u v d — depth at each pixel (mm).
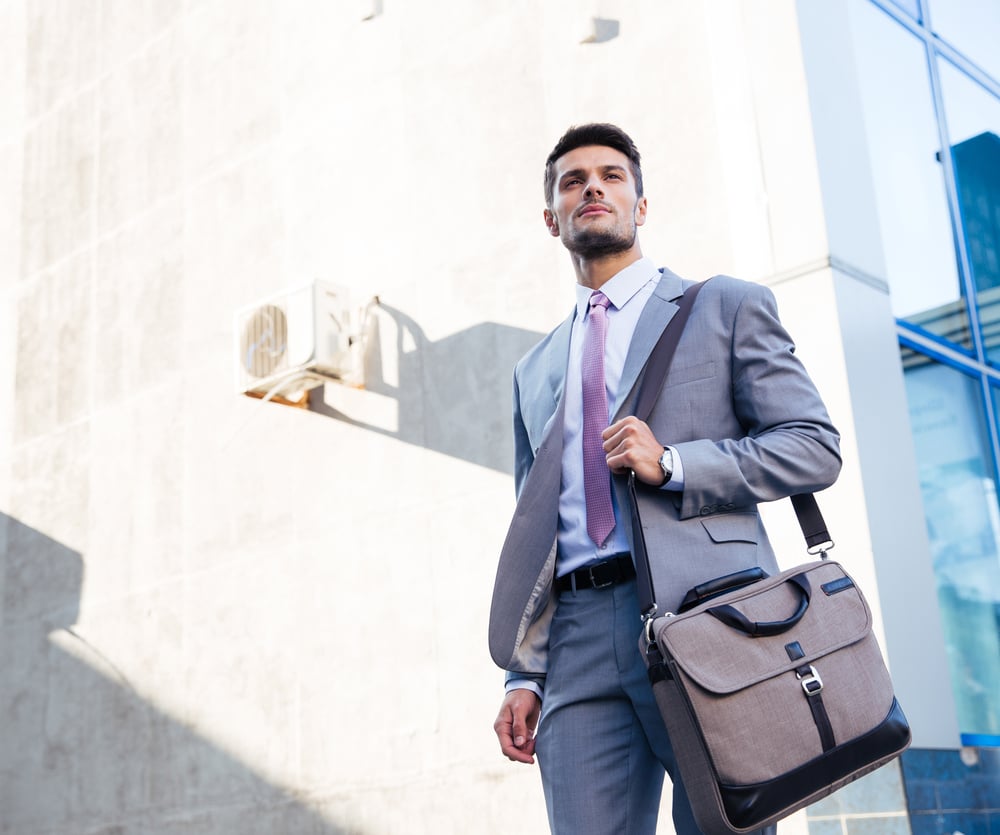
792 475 1778
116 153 6391
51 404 6305
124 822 5285
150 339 5875
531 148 4562
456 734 4250
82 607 5789
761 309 1908
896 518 3393
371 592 4645
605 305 2057
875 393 3508
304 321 4781
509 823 4039
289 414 5129
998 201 4754
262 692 4910
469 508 4438
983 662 3887
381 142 5090
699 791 1578
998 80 5051
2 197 7004
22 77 7129
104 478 5891
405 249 4883
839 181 3678
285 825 4672
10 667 6039
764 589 1701
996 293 4527
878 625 3201
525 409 2143
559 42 4551
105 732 5488
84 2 6863
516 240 4543
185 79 6105
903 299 4094
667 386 1893
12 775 5840
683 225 3982
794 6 3756
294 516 4996
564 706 1869
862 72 4266
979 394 4305
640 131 4195
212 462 5395
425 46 5035
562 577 1920
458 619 4355
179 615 5332
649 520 1777
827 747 1607
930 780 3123
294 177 5406
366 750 4496
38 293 6598
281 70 5605
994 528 4152
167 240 5941
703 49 4102
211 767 5004
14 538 6258
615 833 1813
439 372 4652
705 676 1584
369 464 4785
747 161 3766
